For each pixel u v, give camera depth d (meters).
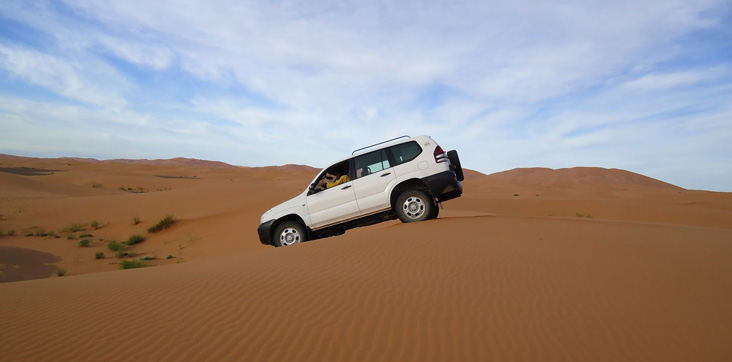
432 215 10.39
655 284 5.02
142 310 4.59
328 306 4.45
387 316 4.14
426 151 10.38
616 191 72.50
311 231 10.75
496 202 41.78
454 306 4.38
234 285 5.26
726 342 3.54
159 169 110.50
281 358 3.39
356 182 10.49
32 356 3.61
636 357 3.33
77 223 28.44
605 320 4.02
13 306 4.91
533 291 4.83
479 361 3.28
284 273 5.74
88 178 71.69
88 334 4.02
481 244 7.29
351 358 3.35
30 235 24.56
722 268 5.73
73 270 16.41
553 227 9.17
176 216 28.47
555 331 3.79
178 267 7.65
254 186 36.84
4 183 48.12
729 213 32.91
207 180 84.00
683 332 3.75
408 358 3.34
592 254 6.51
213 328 4.02
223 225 25.59
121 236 25.56
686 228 11.16
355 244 7.51
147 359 3.46
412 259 6.36
